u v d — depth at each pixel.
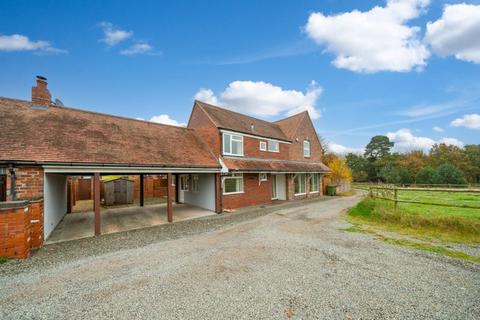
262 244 6.96
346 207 15.18
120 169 9.55
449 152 49.31
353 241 7.23
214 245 6.95
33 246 6.96
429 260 5.57
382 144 61.72
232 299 3.82
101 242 7.69
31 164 7.53
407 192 23.14
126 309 3.55
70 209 14.55
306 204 17.25
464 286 4.25
